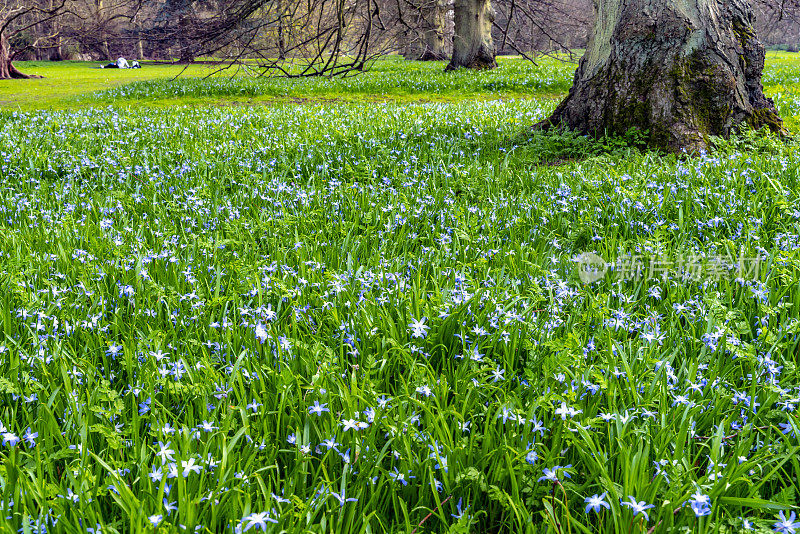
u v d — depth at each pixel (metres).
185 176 7.23
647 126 8.26
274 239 4.71
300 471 2.19
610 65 8.68
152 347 2.96
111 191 6.43
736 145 7.96
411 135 9.73
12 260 4.09
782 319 3.18
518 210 5.34
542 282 3.79
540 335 3.04
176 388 2.54
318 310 3.42
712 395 2.60
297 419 2.47
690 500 1.92
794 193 5.45
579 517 2.11
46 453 2.24
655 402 2.56
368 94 21.19
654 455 2.28
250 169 7.68
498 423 2.48
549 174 6.72
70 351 2.97
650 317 3.31
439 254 4.29
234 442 2.18
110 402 2.49
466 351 2.87
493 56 28.70
